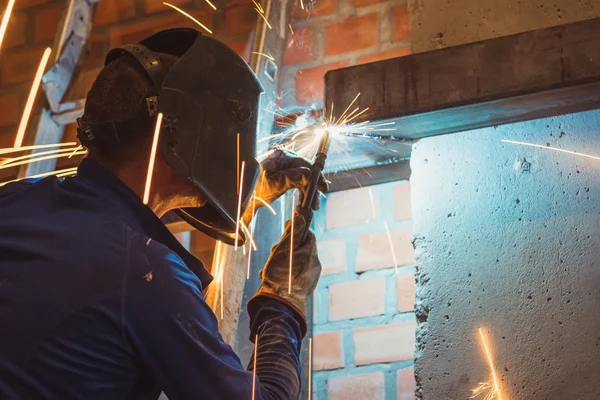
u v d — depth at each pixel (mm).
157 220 1397
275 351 1417
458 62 1854
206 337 1274
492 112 1888
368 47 2422
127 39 2695
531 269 1854
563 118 1957
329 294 2240
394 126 1961
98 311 1228
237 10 2582
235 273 2125
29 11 2857
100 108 1434
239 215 1506
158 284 1268
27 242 1292
